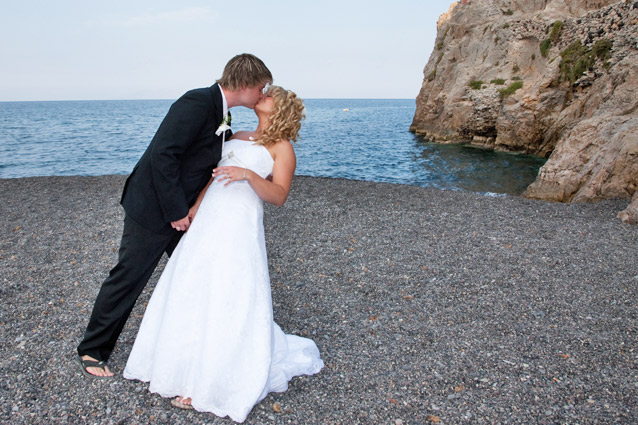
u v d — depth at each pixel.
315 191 10.24
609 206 8.66
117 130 44.09
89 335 3.07
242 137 2.97
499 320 4.13
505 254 5.93
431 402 2.93
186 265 2.75
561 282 5.02
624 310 4.34
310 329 3.93
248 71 2.70
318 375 3.22
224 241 2.73
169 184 2.65
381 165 18.89
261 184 2.72
